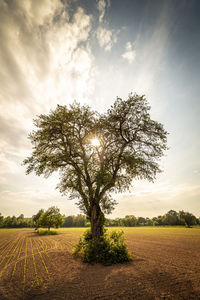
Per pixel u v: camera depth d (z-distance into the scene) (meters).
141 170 16.20
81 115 16.77
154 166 16.39
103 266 11.78
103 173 14.73
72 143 16.48
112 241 14.11
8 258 16.33
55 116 16.06
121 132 16.53
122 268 11.05
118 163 16.23
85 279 9.21
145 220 174.62
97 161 17.64
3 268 12.35
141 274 9.60
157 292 7.07
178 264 11.90
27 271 11.23
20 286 8.50
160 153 16.67
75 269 11.30
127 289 7.55
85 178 16.59
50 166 15.90
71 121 16.81
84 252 13.96
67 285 8.45
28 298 7.14
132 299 6.57
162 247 21.19
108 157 16.91
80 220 137.12
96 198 14.86
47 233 51.47
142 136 17.12
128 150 17.36
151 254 16.22
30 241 32.12
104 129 17.27
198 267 10.95
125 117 16.70
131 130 17.00
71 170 16.89
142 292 7.13
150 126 16.36
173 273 9.63
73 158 17.34
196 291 6.98
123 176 16.88
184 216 109.31
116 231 14.84
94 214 14.88
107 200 16.17
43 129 16.41
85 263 12.81
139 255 15.70
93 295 7.12
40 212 89.56
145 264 12.01
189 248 20.12
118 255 13.01
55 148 16.88
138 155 16.69
